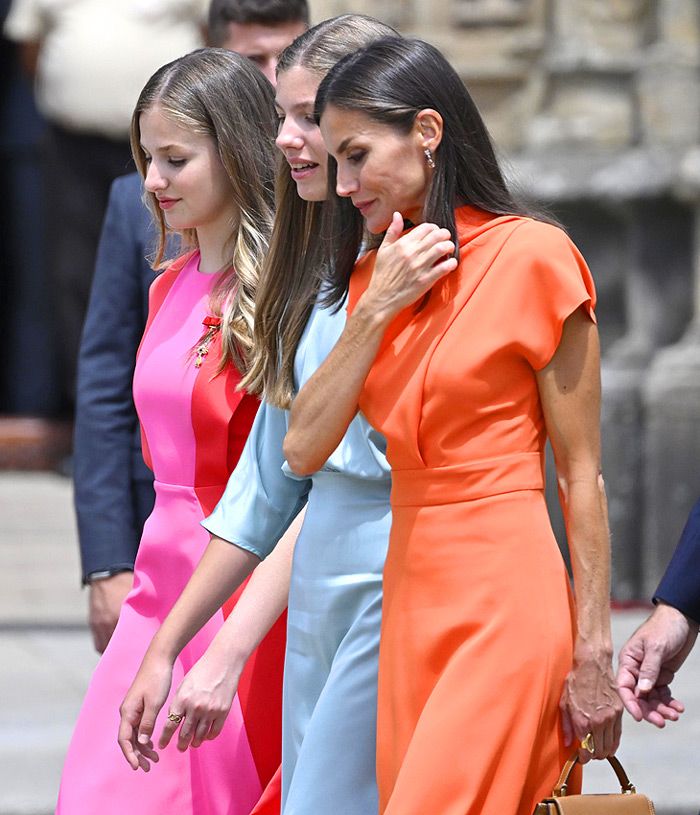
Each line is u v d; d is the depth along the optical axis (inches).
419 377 436.8
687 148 1218.6
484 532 435.5
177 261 562.3
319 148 475.8
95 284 623.2
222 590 501.0
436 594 437.7
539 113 1250.6
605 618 437.4
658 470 1196.5
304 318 483.5
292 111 478.9
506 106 1254.9
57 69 1338.6
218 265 547.2
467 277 439.5
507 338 432.8
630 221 1226.6
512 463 437.7
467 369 433.1
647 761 802.2
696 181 1200.8
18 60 1537.9
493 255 438.3
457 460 437.7
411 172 442.0
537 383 441.1
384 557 463.8
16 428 1510.8
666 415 1194.6
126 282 617.0
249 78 541.6
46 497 1402.6
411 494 443.5
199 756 530.6
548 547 439.5
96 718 537.3
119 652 540.7
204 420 531.8
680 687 940.6
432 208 440.8
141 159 559.2
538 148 1233.4
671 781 767.1
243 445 534.9
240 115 536.1
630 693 468.1
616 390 1198.9
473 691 430.0
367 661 462.6
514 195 463.5
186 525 536.4
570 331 438.6
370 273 465.7
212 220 542.3
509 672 430.6
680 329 1234.6
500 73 1247.5
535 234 438.9
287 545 503.5
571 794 443.2
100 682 540.4
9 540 1267.2
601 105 1236.5
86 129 1344.7
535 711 430.9
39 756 798.5
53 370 1571.1
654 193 1207.6
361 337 440.8
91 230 1371.8
